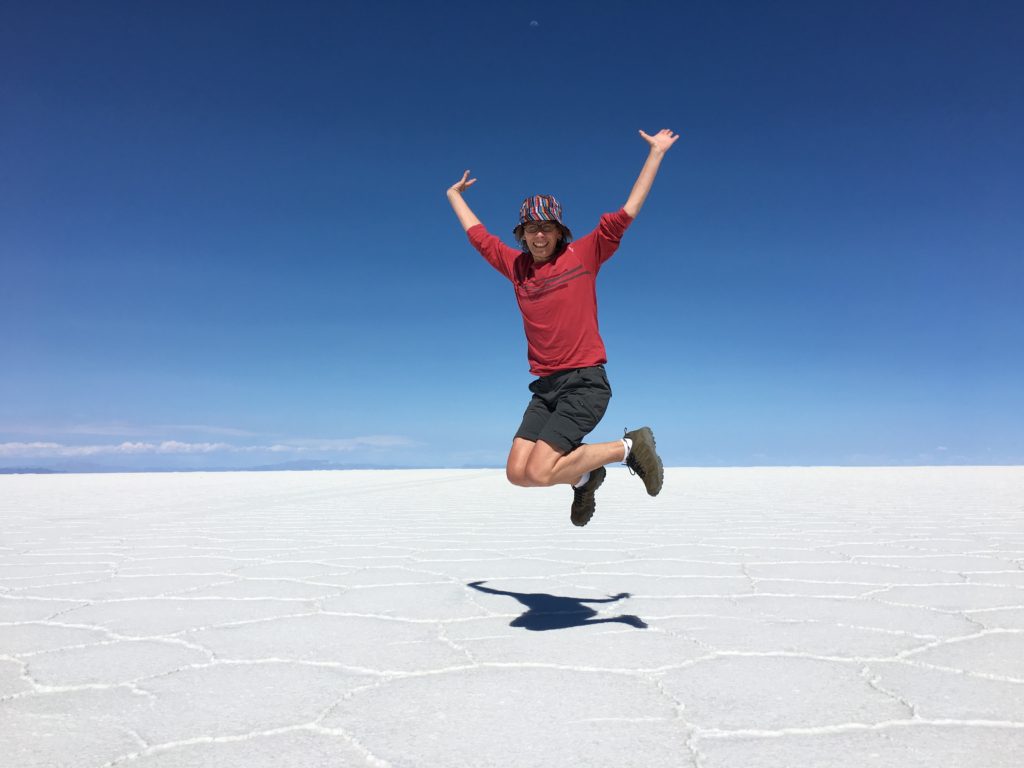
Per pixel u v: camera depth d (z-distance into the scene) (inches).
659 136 117.9
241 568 169.5
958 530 237.0
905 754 64.7
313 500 403.5
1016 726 71.2
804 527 248.4
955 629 109.6
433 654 98.3
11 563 179.5
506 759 64.2
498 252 126.5
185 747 67.7
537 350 118.2
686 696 80.4
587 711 76.0
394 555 189.5
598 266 119.0
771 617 118.6
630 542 212.7
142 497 429.4
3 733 71.4
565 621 117.3
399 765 63.3
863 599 132.0
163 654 99.1
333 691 83.3
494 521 279.7
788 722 72.5
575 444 112.8
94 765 63.9
